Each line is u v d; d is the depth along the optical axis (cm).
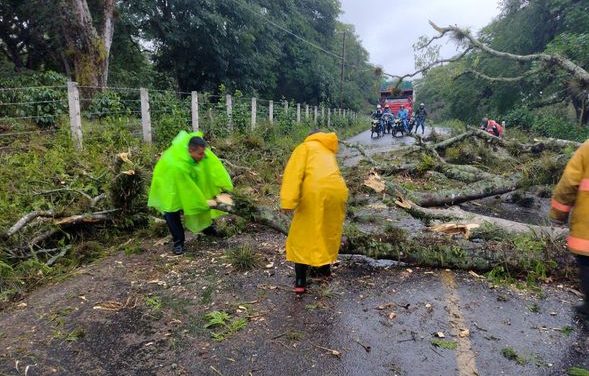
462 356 303
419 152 1119
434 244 452
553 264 416
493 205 762
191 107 1235
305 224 372
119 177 543
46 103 1011
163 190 478
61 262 482
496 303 380
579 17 2164
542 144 978
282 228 496
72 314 366
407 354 305
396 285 414
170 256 493
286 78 3638
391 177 891
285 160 1037
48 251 484
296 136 1667
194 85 2633
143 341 326
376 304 377
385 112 2392
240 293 399
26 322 355
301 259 375
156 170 484
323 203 364
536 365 293
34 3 1680
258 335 330
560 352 307
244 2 2478
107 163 734
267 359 300
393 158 1198
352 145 1002
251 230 572
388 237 456
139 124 1078
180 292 404
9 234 461
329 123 2858
